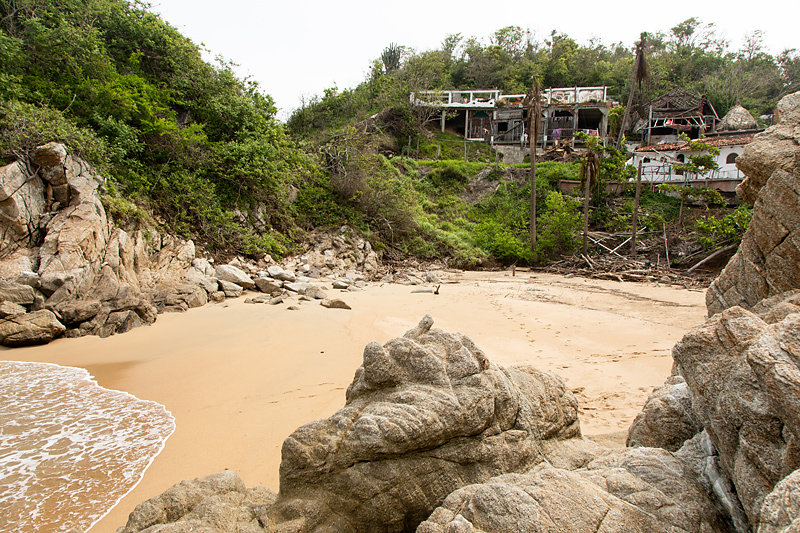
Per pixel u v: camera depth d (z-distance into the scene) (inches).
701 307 649.0
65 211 540.4
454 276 1038.4
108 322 466.9
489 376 157.4
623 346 428.8
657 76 2034.9
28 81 674.2
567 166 1536.7
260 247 846.5
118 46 874.8
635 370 357.4
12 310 434.3
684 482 134.8
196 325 493.0
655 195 1334.9
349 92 1835.6
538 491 115.7
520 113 1814.7
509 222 1366.9
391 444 133.2
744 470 117.6
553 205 1282.0
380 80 1877.5
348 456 135.1
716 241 1038.4
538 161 1660.9
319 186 1118.4
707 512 125.0
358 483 133.7
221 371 351.3
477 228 1341.0
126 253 579.5
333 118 1731.1
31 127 555.8
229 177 862.5
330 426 144.9
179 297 577.6
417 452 139.6
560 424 180.9
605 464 153.6
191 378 337.7
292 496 138.9
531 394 175.2
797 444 103.3
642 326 514.0
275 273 775.7
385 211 1156.5
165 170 773.3
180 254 689.0
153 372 351.9
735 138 1327.5
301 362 368.8
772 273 209.2
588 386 321.7
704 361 138.5
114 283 510.3
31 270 487.5
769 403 112.3
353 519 134.7
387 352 156.4
